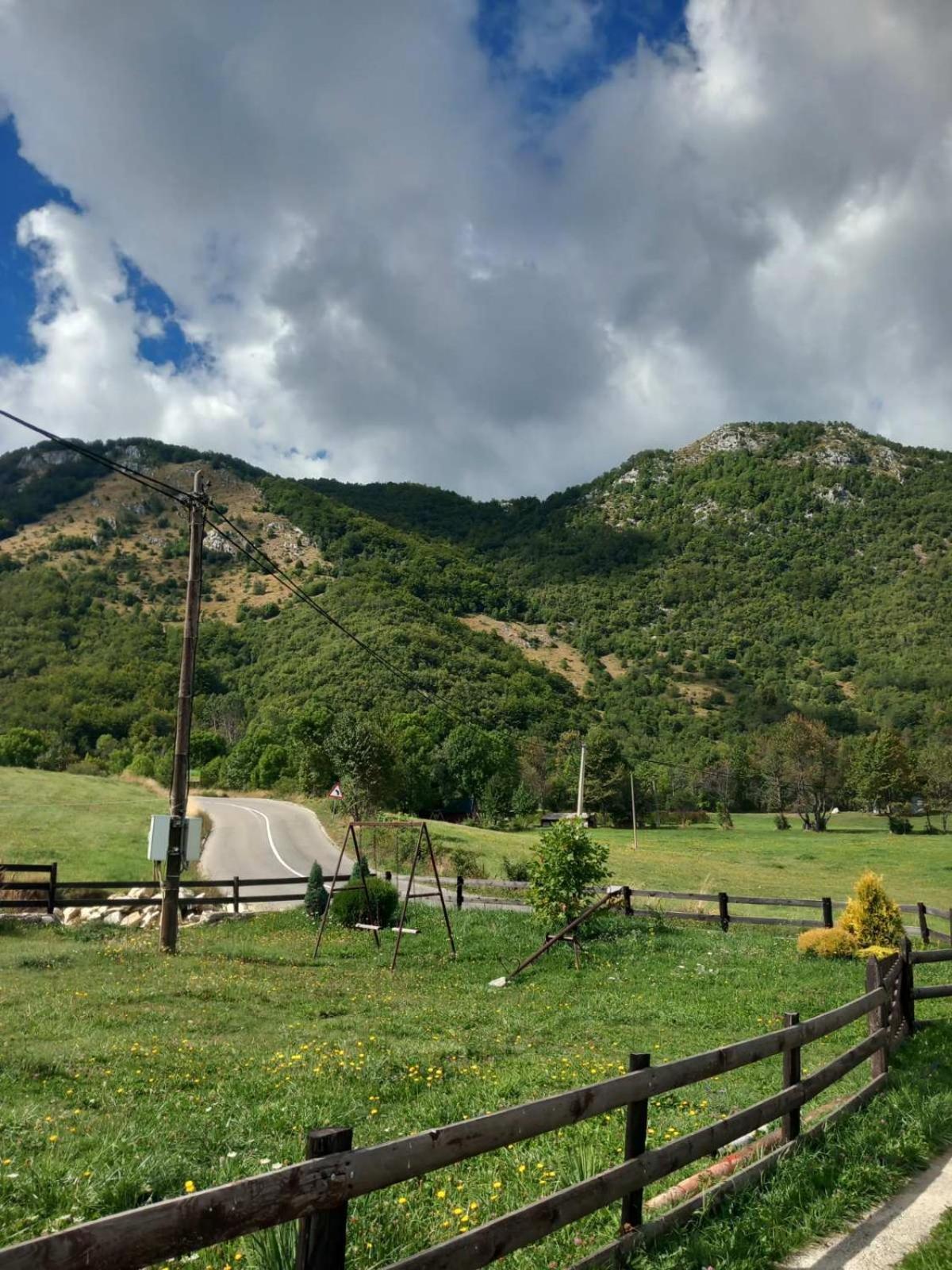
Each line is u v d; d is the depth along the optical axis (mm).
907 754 98688
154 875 30312
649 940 19828
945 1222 5000
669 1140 6676
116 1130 6746
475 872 35188
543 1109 4047
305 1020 12289
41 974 15328
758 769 111125
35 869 22562
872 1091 7355
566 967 17828
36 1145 6344
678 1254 4379
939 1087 7480
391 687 97812
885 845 69625
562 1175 5746
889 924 17891
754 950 18656
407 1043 10766
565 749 95062
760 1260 4500
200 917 24406
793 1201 5211
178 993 13836
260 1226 2873
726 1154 6191
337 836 48062
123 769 92500
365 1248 4578
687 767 112438
